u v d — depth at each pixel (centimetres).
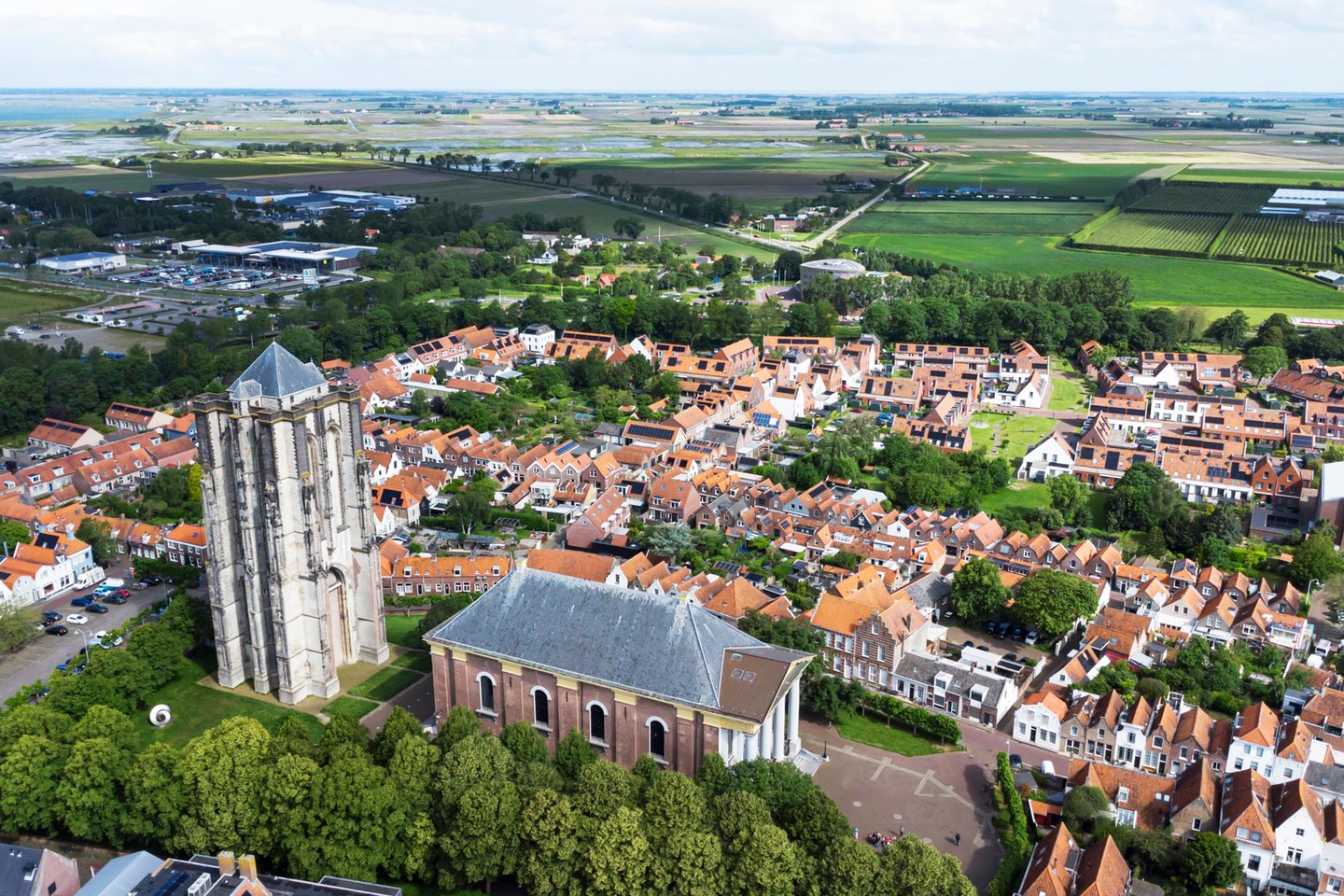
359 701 18912
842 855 13188
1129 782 16000
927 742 18125
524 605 17125
